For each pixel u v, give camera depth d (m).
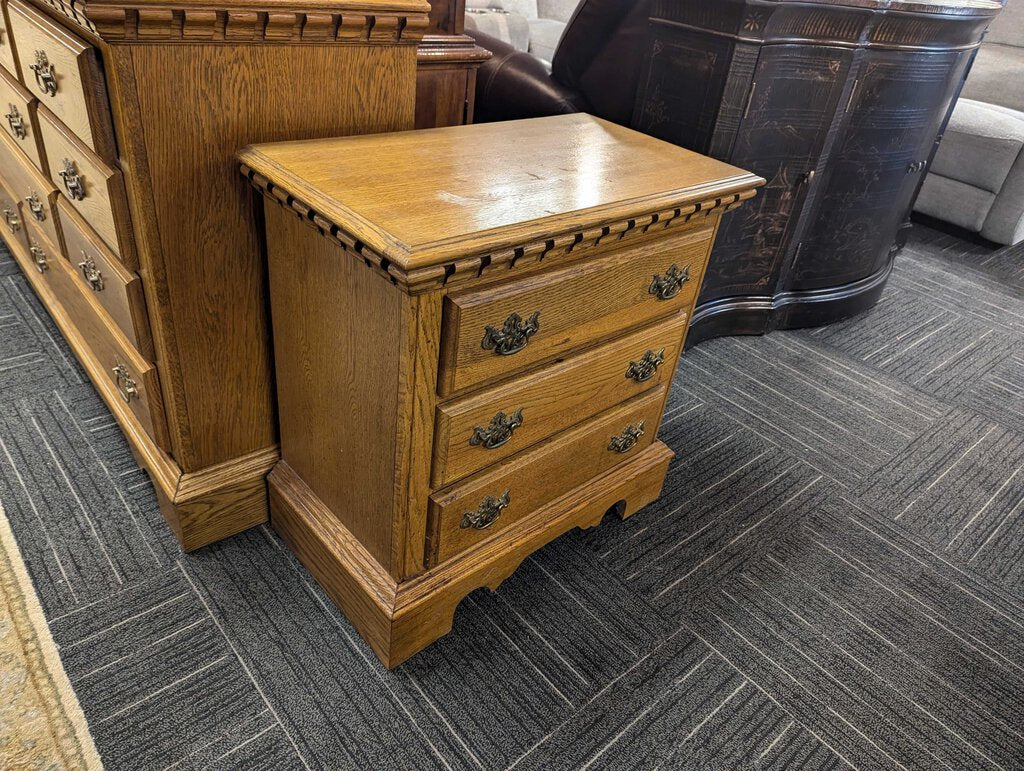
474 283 0.71
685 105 1.39
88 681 0.89
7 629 0.93
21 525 1.08
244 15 0.74
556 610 1.06
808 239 1.73
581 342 0.88
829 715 0.95
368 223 0.66
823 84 1.43
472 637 1.01
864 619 1.10
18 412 1.29
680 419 1.52
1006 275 2.32
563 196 0.78
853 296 1.89
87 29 0.71
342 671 0.94
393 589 0.89
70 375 1.39
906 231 2.20
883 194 1.73
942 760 0.91
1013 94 2.53
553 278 0.78
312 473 1.01
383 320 0.72
